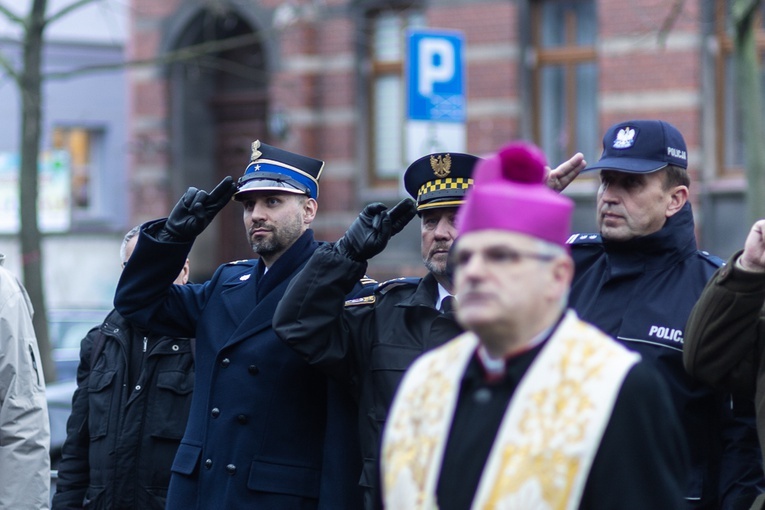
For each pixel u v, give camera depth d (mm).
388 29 39812
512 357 7031
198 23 43656
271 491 11445
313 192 12383
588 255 10867
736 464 10008
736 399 10000
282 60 41125
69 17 59188
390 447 7398
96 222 58906
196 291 12664
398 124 39812
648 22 34781
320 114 40812
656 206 10250
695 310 9477
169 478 12875
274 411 11625
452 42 22938
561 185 10875
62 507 13430
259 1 41406
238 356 11805
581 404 6742
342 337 11055
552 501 6629
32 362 12125
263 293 12062
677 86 34781
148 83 44562
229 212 45062
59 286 52094
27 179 26672
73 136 59625
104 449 12992
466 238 6992
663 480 6871
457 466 7012
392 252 39656
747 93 22297
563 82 37156
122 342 13234
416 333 10812
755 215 22266
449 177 10945
